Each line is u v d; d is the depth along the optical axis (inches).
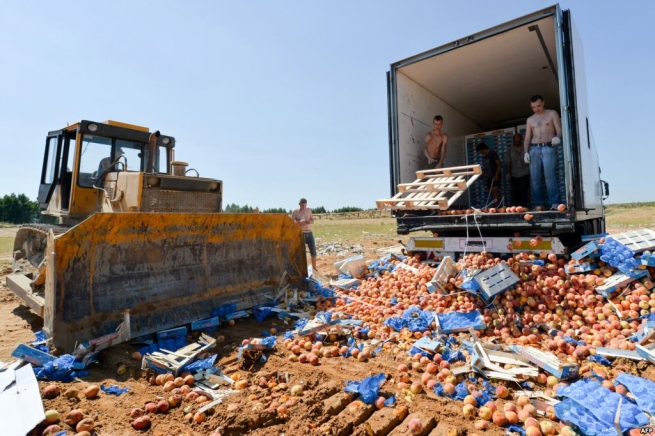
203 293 226.4
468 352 178.1
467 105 420.8
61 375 148.9
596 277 221.6
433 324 215.0
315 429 117.5
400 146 323.9
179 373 158.6
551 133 284.4
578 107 248.5
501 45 288.0
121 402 134.7
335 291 302.4
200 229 229.1
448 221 287.1
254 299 249.0
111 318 184.2
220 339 197.6
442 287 244.2
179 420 124.8
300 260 294.0
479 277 226.1
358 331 215.9
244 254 256.8
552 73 342.3
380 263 345.1
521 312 219.0
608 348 169.2
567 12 246.2
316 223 1663.4
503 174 392.8
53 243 171.5
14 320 240.2
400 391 146.4
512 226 259.0
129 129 289.4
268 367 169.0
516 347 167.8
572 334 192.1
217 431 115.3
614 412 116.7
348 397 137.9
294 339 200.1
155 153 308.0
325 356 185.0
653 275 213.2
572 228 240.8
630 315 193.0
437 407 134.3
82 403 131.9
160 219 207.2
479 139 413.7
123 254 196.4
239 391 143.2
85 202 269.3
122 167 281.3
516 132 387.5
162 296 206.7
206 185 263.1
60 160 284.8
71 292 175.0
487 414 126.9
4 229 1622.8
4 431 108.4
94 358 167.0
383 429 119.0
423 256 316.8
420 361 172.6
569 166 237.9
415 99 353.7
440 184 292.0
